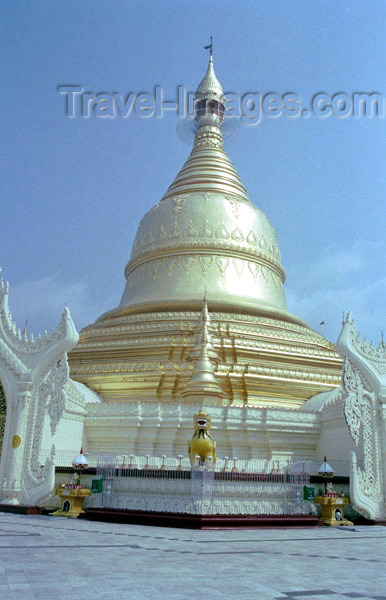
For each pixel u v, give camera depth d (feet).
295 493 67.97
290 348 109.19
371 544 51.44
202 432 72.90
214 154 143.02
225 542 48.80
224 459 74.02
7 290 86.02
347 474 78.69
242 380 100.37
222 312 114.62
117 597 26.96
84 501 71.51
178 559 38.58
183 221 127.95
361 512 72.38
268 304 123.03
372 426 76.28
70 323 79.25
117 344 108.47
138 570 34.04
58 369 77.92
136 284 130.41
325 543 51.11
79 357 111.14
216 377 99.30
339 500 69.56
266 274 129.59
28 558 37.06
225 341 104.99
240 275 124.57
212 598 27.37
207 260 124.16
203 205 128.98
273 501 66.44
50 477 73.97
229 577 32.78
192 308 114.62
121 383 101.86
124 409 91.04
